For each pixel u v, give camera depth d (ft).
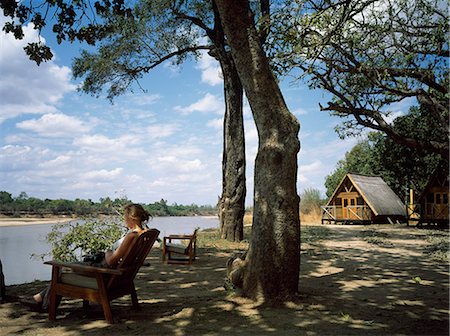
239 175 52.06
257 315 17.70
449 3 36.68
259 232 20.26
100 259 18.53
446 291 23.45
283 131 20.66
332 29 30.50
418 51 38.09
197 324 16.62
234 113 52.01
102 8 29.45
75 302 21.04
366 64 38.37
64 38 29.17
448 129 42.96
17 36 28.02
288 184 20.26
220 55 50.88
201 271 31.01
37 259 44.68
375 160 123.65
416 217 95.40
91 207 185.16
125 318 17.78
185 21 58.44
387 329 15.94
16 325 16.96
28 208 182.09
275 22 31.14
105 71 60.03
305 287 23.70
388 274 29.45
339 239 58.95
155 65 60.95
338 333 15.37
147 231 17.92
